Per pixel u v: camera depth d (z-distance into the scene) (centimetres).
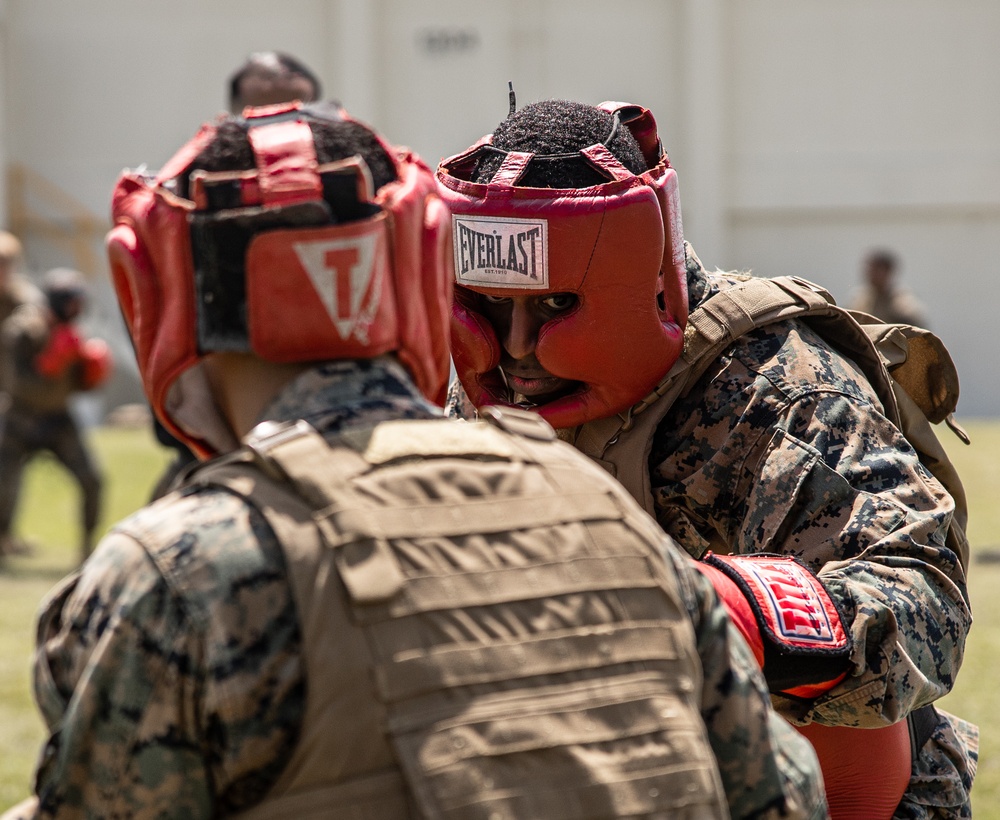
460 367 602
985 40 5122
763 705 385
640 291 565
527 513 359
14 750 1271
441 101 5219
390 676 327
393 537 339
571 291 565
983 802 1055
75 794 335
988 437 3609
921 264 5191
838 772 559
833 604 494
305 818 323
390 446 357
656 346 571
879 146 5169
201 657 327
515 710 333
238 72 1208
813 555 529
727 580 486
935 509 539
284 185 362
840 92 5166
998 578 1973
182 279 371
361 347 368
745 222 5228
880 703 495
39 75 5247
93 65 5250
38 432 2294
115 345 5222
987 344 5184
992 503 2650
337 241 360
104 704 330
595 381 577
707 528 598
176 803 330
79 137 5266
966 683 1405
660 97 5200
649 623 360
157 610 329
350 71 5147
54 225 5256
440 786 322
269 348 363
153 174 398
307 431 353
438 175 592
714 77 5119
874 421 558
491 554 348
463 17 5200
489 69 5200
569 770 333
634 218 557
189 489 353
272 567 331
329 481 343
